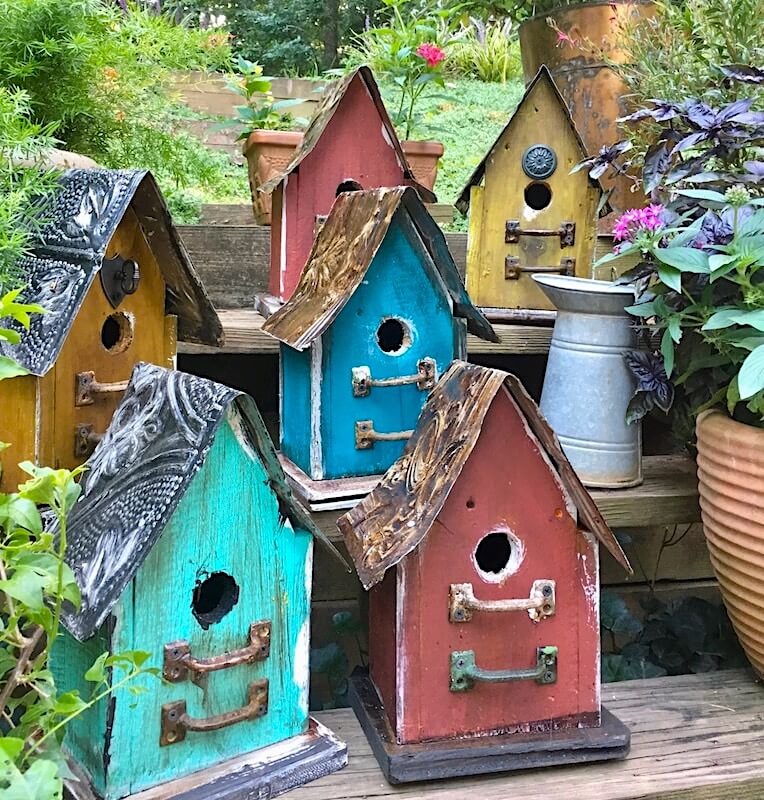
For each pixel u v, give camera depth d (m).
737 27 1.70
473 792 1.12
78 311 1.18
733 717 1.34
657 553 1.93
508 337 1.75
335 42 6.02
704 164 1.53
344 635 1.76
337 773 1.14
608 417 1.54
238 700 1.06
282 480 1.03
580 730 1.19
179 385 1.04
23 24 1.43
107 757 0.96
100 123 1.69
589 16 2.02
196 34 1.82
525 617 1.15
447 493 1.06
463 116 3.94
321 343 1.36
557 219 1.77
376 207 1.36
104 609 0.89
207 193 2.61
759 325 1.19
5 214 1.14
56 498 0.81
